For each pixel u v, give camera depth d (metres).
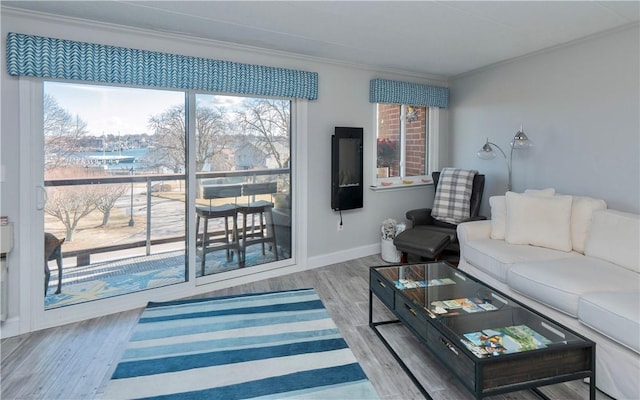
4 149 2.44
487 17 2.71
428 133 4.95
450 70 4.44
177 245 3.23
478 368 1.48
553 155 3.58
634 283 2.16
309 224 3.96
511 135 4.04
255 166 3.62
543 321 1.85
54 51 2.47
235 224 3.54
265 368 2.09
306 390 1.90
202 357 2.20
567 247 2.84
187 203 3.24
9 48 2.36
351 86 4.14
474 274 3.12
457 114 4.82
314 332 2.53
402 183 4.67
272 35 3.08
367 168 4.37
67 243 2.75
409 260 4.11
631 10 2.59
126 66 2.75
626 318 1.75
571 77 3.38
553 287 2.19
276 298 3.15
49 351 2.29
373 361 2.19
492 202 3.37
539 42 3.32
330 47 3.45
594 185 3.23
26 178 2.52
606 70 3.08
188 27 2.87
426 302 2.13
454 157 4.90
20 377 2.02
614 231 2.53
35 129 2.54
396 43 3.34
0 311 2.42
